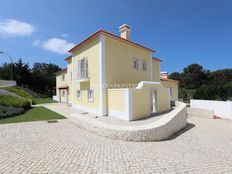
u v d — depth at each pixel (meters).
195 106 22.31
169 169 5.52
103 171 5.29
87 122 10.57
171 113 11.55
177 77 74.06
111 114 16.09
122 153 6.87
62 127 11.38
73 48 21.09
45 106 24.61
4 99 18.53
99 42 16.61
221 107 18.20
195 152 7.26
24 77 51.81
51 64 89.19
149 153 6.95
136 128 8.84
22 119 14.19
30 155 6.47
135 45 19.38
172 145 8.20
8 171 5.17
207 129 12.20
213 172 5.41
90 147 7.54
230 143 8.80
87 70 18.73
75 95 21.97
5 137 8.86
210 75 69.00
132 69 19.30
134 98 14.69
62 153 6.74
